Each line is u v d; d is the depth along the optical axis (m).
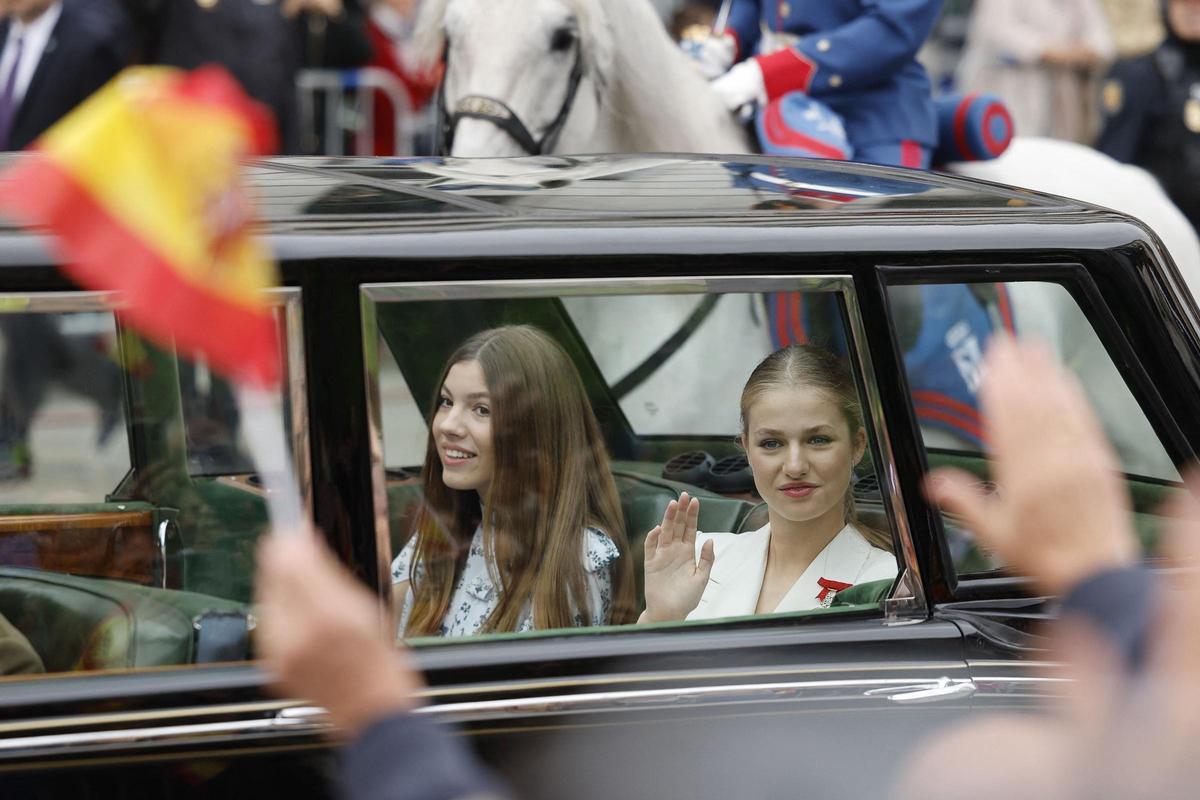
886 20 17.33
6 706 7.07
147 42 26.11
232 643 7.53
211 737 7.12
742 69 17.02
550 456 8.25
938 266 8.23
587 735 7.48
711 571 8.45
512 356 8.07
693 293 7.86
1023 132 32.28
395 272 7.44
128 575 7.97
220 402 7.87
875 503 8.21
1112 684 3.82
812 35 17.50
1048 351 4.54
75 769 7.08
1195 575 4.06
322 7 29.09
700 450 8.59
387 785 3.92
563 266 7.64
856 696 7.74
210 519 7.87
